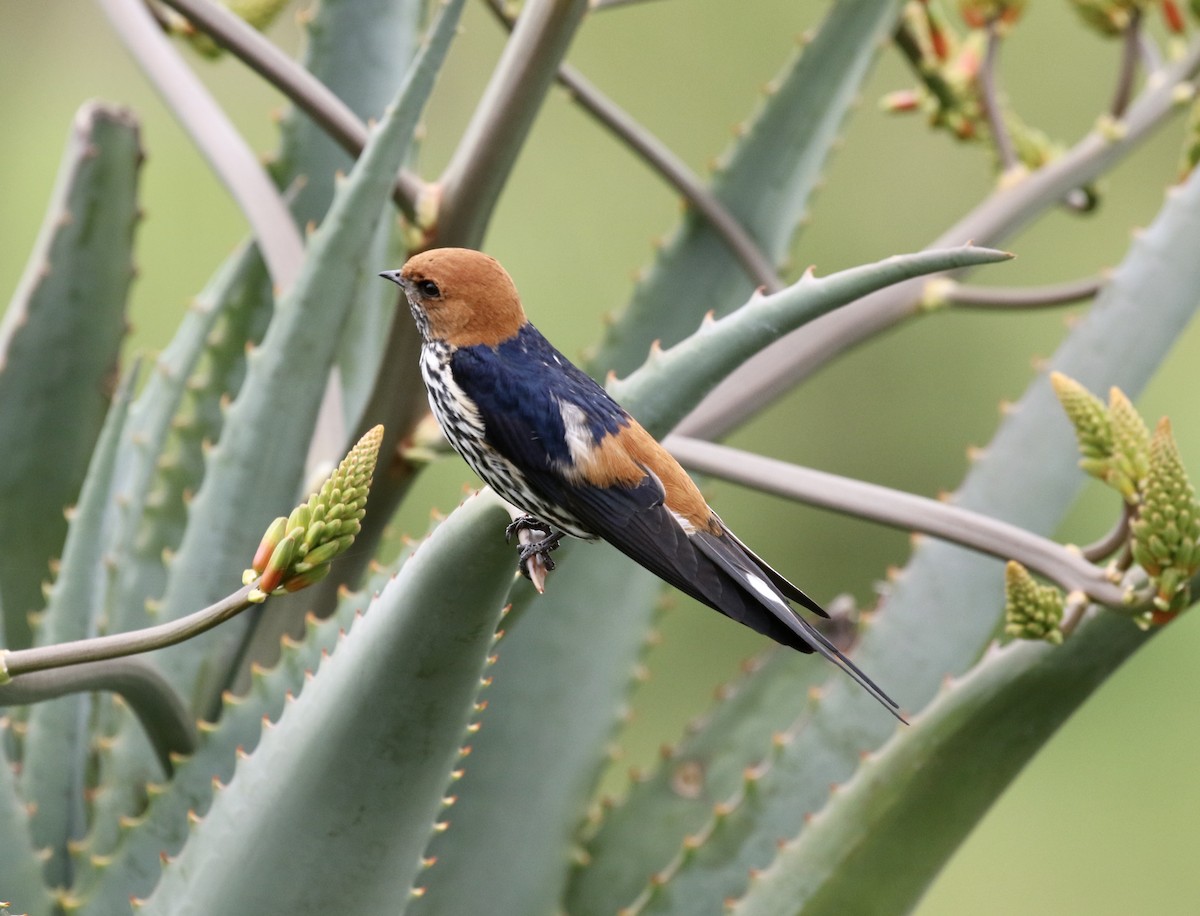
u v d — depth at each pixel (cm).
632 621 945
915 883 787
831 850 788
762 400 944
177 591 823
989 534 739
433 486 1719
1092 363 971
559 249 1750
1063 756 1820
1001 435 970
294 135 1005
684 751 978
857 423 1870
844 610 1011
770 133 1012
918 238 1791
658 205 1775
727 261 1008
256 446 812
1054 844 1770
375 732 623
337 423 854
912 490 1848
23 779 848
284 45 1744
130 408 971
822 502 753
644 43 1767
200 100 866
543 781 929
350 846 648
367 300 975
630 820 959
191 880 662
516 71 775
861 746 898
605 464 738
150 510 923
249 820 651
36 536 981
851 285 623
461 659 604
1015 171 1030
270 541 532
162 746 771
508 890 921
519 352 773
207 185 1714
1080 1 1054
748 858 880
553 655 936
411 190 800
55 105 1709
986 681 759
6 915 720
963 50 1092
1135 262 978
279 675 764
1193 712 1806
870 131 1808
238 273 953
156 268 1677
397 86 1015
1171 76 1033
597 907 942
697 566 714
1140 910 1730
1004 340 1883
